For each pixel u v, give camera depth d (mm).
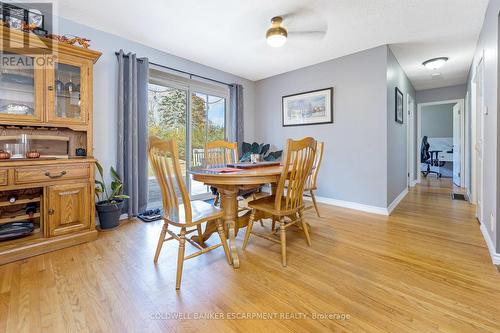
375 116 3229
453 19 2504
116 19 2521
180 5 2271
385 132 3148
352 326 1191
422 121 7941
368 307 1333
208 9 2334
